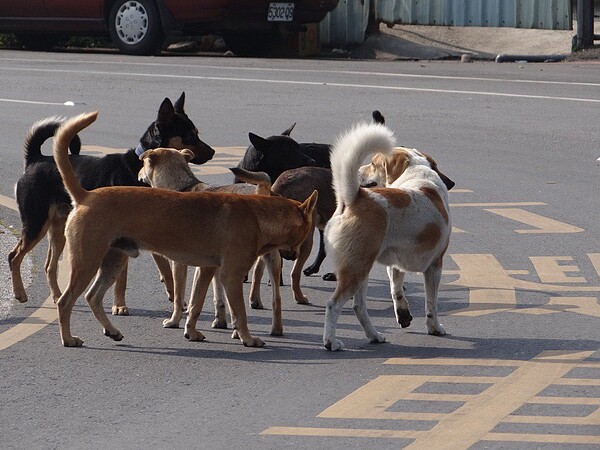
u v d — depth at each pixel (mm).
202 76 29672
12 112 24688
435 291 11148
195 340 11133
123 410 8992
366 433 8391
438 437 8273
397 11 37812
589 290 12633
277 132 21844
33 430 8555
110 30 35500
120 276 12008
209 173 18594
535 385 9453
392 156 11695
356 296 10914
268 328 11672
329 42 38469
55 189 12422
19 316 11969
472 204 16828
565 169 18984
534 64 32812
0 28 36094
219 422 8680
